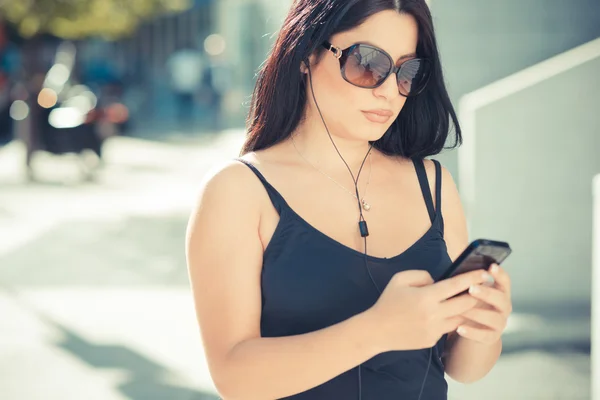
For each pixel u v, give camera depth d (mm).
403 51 2195
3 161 17891
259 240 2158
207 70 31984
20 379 5738
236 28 21812
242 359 2031
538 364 5738
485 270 1979
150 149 20625
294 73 2264
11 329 6762
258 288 2143
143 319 7004
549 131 6699
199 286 2143
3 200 13008
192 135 24531
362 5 2168
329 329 1966
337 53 2189
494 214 6750
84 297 7656
